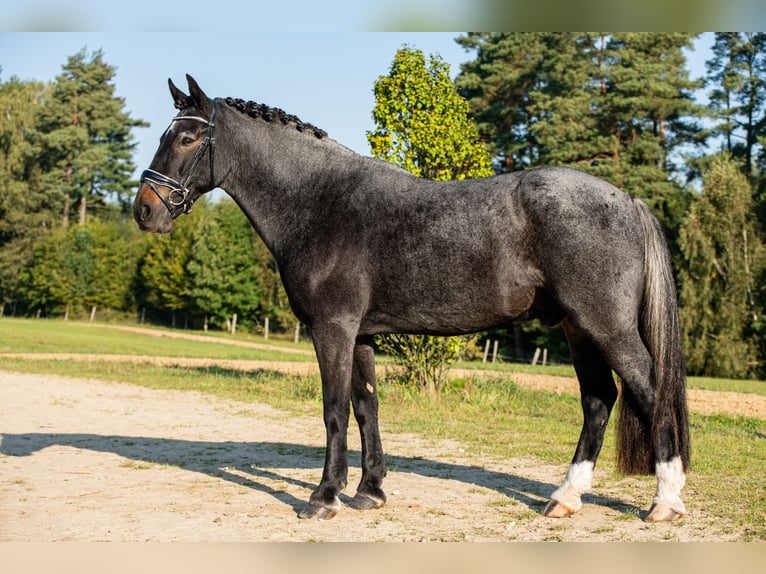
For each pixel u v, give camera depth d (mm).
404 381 13516
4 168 64250
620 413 5145
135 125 71000
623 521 5270
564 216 4844
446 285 5121
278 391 14148
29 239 60906
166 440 8984
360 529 5094
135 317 57125
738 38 39594
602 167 35156
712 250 31422
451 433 9672
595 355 5379
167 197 5637
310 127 5824
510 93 40562
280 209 5738
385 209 5340
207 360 24375
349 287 5355
